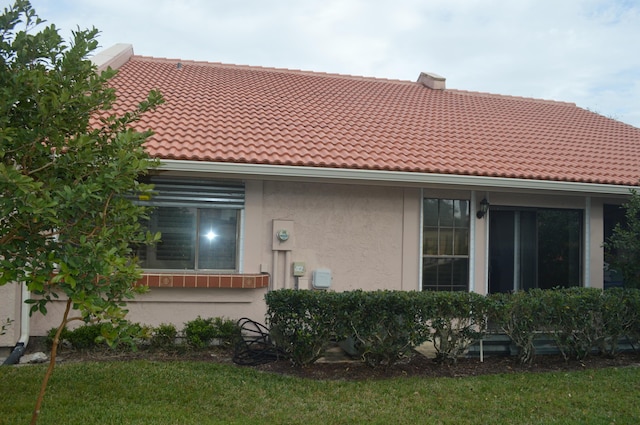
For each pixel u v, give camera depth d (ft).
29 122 15.70
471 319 26.25
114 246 15.37
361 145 34.19
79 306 13.53
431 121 42.75
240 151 29.89
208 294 29.53
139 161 14.58
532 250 37.24
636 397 22.33
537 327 26.89
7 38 16.10
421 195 33.40
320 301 24.63
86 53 16.35
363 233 32.45
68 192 13.73
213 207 30.30
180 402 20.12
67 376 22.50
